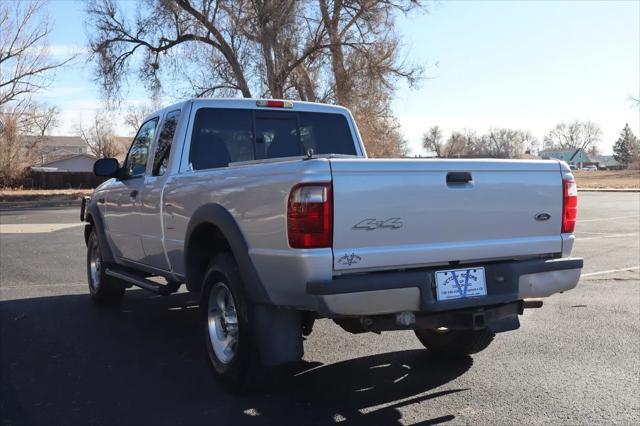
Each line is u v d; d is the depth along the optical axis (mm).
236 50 32562
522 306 4609
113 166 6715
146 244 6129
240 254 4301
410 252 4062
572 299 8039
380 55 32281
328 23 31906
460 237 4262
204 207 4727
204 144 5750
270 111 6094
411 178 4059
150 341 6000
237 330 4465
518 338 6141
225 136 5859
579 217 21391
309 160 3875
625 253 12289
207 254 5059
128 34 34906
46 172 54312
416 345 5926
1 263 11211
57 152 108000
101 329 6457
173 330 6418
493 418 4152
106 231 7316
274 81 32125
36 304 7715
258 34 31312
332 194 3824
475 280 4277
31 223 20453
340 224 3850
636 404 4387
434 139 107375
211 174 4770
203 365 5254
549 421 4098
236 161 5863
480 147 118500
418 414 4219
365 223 3918
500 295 4340
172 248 5500
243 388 4453
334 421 4090
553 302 7855
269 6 30922
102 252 7359
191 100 5754
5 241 14672
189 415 4180
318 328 6578
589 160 153250
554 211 4660
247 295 4328
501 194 4406
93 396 4531
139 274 6602
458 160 4250
